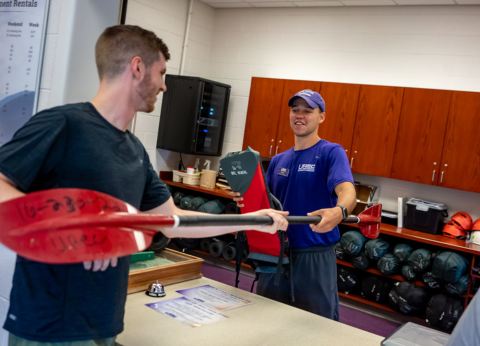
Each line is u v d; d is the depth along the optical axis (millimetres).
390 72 4895
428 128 4332
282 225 1567
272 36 5672
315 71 5367
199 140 5473
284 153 2541
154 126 5602
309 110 2346
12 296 1064
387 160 4539
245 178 2062
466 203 4473
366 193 4762
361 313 4277
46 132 1021
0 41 1664
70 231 833
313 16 5371
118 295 1154
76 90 1562
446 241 3926
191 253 5449
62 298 1051
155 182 1384
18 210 801
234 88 5961
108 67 1159
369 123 4629
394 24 4863
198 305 1602
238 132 5922
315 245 2279
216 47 6129
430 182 4328
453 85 4559
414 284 4012
